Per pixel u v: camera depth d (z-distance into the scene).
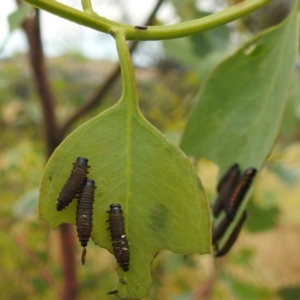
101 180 0.08
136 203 0.08
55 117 0.23
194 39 0.21
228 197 0.11
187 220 0.08
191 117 0.11
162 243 0.08
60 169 0.08
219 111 0.11
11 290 0.31
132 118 0.08
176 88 0.41
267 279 0.33
